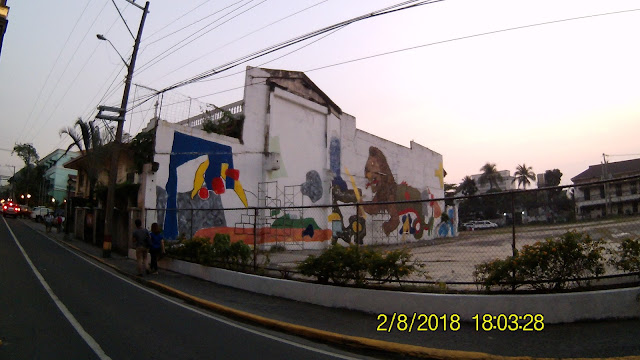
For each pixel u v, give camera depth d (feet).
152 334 21.02
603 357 16.55
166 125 57.26
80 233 84.94
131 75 58.29
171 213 56.54
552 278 23.07
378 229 94.38
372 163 96.84
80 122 79.10
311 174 79.15
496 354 17.62
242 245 37.81
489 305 22.52
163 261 46.44
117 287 35.19
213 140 63.10
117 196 63.26
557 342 18.75
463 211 30.40
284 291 30.99
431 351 18.04
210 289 34.50
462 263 30.91
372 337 20.77
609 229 22.68
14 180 219.00
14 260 46.11
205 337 21.02
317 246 77.82
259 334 22.39
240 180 66.33
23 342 18.58
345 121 89.45
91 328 21.49
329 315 25.75
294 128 76.64
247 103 69.21
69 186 96.22
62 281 35.55
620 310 21.50
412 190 111.75
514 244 24.64
